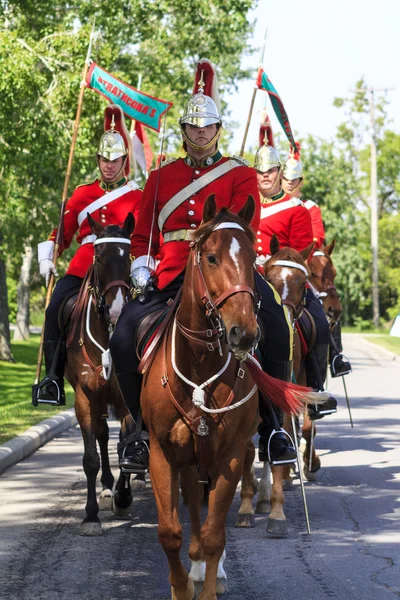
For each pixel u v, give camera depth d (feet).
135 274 29.25
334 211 301.43
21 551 33.63
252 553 33.37
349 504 41.50
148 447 30.12
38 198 111.65
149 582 30.01
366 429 66.85
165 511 25.90
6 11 105.91
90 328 37.65
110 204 42.57
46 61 99.35
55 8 114.62
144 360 27.32
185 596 26.32
